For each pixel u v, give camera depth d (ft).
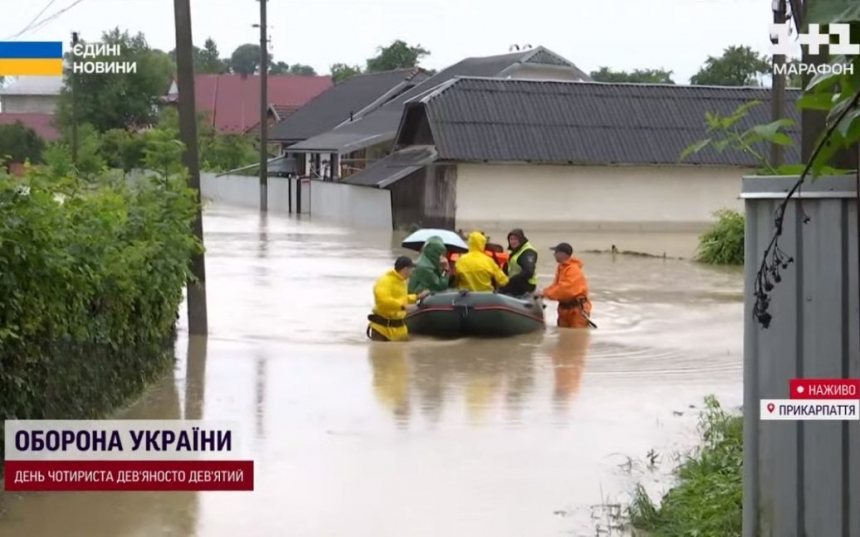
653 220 198.90
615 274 122.42
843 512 25.20
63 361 42.86
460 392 56.95
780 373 25.49
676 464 42.42
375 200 202.28
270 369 62.95
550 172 193.36
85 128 216.95
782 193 25.08
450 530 34.88
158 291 57.62
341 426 48.78
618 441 46.39
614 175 196.65
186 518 36.06
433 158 187.83
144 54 235.81
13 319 36.78
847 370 24.89
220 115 377.71
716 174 200.95
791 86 183.01
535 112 197.77
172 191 64.54
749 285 25.80
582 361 67.41
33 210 37.09
